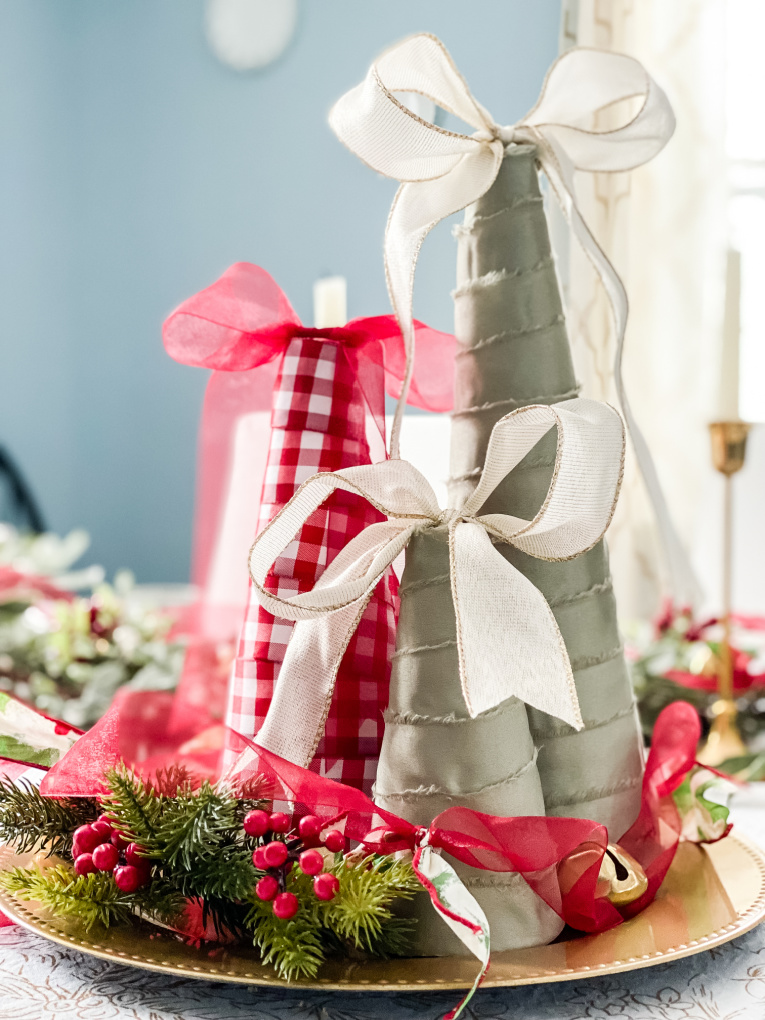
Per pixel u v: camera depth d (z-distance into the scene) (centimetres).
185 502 386
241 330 74
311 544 70
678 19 215
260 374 80
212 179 374
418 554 65
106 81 386
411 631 65
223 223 373
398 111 66
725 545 127
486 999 61
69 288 392
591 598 69
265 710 70
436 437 78
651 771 73
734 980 63
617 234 189
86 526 393
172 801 64
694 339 214
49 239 390
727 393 126
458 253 72
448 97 70
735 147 246
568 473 61
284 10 360
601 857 64
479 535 64
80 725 146
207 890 61
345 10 352
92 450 394
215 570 82
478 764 63
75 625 168
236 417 81
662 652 139
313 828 63
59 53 387
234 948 63
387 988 58
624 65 71
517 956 62
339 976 59
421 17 305
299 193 361
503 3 259
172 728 72
